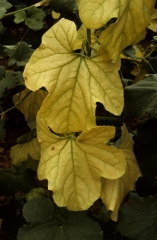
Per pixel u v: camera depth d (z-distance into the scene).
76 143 0.77
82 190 0.77
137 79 1.09
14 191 1.09
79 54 0.73
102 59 0.72
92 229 0.83
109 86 0.72
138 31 0.71
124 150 0.85
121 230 0.84
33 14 1.33
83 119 0.73
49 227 0.84
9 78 1.06
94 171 0.77
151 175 0.89
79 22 0.88
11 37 1.80
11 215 1.15
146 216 0.84
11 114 1.80
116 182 0.81
